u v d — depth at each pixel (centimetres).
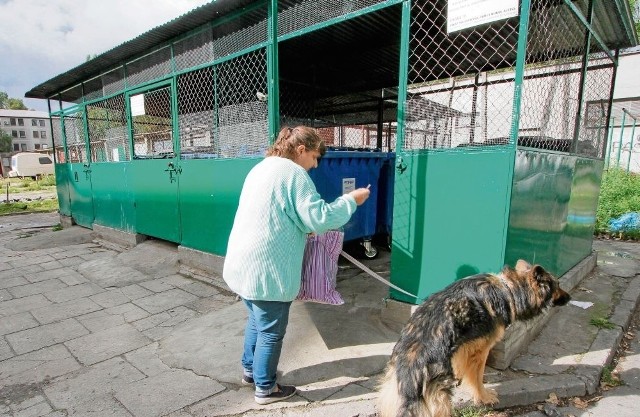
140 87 628
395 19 438
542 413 257
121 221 732
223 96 509
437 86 668
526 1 260
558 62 422
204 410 257
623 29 466
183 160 554
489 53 527
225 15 462
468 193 296
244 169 462
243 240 241
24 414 258
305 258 268
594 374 285
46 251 726
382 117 863
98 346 354
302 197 233
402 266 346
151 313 427
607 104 548
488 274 261
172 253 616
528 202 307
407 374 218
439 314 231
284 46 552
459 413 249
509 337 288
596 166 505
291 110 727
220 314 413
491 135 407
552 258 383
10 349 351
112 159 754
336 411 248
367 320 373
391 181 593
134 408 261
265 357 249
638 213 816
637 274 521
